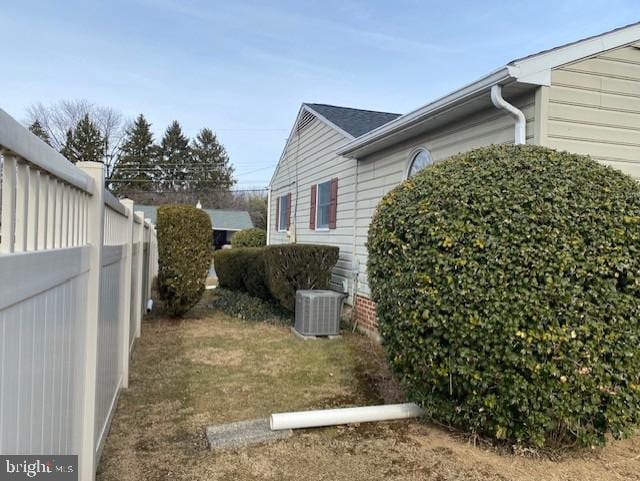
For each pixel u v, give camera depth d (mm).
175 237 7078
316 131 9703
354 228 7699
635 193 2816
